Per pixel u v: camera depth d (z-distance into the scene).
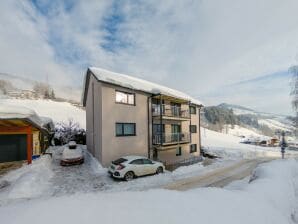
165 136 18.98
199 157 24.52
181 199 4.47
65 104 78.00
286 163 12.17
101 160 14.88
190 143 23.28
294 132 25.84
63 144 28.73
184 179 13.09
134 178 12.77
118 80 16.75
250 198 5.27
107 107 15.55
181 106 23.36
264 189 6.34
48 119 21.47
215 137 56.81
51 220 3.05
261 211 4.62
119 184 11.41
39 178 11.36
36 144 18.61
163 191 5.12
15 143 16.12
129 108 17.11
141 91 18.17
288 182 8.13
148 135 18.42
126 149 16.52
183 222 3.44
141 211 3.55
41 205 3.61
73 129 29.67
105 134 15.20
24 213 3.26
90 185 11.18
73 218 3.12
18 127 13.19
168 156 20.62
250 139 56.91
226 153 29.34
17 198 8.63
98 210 3.43
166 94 18.78
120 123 16.47
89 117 21.03
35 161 15.34
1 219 3.14
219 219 3.80
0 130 12.45
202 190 5.66
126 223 3.12
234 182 12.41
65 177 12.64
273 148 40.91
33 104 65.62
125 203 3.89
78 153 17.14
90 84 20.44
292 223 5.13
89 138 21.03
